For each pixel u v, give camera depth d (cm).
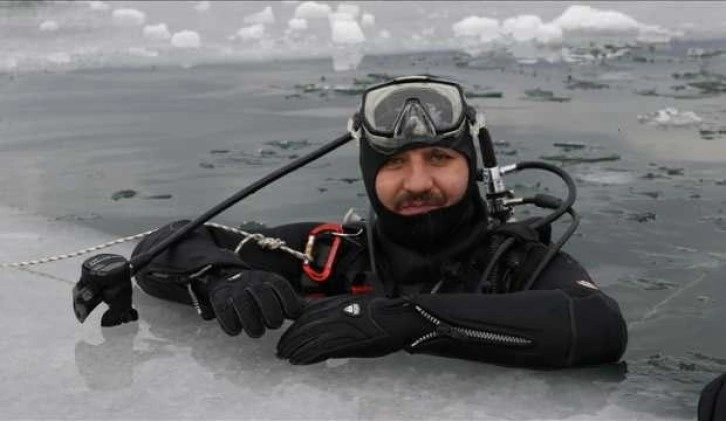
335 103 628
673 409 210
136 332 259
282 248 272
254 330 224
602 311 221
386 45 981
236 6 1354
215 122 570
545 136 500
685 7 1173
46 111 627
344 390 220
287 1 1401
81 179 443
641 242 333
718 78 689
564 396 216
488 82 704
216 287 240
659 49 866
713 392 186
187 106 632
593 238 338
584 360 221
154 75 802
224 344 249
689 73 717
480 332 217
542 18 1170
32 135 549
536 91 655
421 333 221
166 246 261
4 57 916
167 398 217
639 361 238
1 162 483
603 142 484
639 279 299
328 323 227
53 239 359
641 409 210
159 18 1234
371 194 243
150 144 513
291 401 214
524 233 246
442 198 237
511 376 226
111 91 713
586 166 436
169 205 395
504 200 268
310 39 1038
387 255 252
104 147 509
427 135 231
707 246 328
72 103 658
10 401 217
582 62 805
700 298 282
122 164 468
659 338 254
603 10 1182
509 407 211
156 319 269
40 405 215
